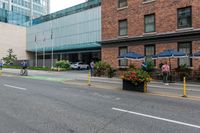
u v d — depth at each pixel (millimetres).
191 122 7121
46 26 68250
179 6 22297
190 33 21172
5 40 69062
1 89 14352
